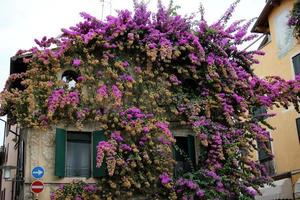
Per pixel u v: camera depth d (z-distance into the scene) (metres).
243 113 15.62
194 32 15.97
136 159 13.77
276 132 21.22
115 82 14.98
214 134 14.86
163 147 14.30
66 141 14.29
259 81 16.11
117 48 15.37
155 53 14.97
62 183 13.76
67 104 14.13
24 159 14.09
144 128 14.08
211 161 14.66
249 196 14.64
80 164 14.29
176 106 15.29
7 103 13.93
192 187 13.98
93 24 15.27
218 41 16.09
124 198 13.89
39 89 14.14
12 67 15.27
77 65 14.69
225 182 14.58
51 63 14.47
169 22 15.64
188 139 15.53
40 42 14.69
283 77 20.86
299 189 19.03
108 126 14.35
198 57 15.42
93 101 14.54
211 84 15.59
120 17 15.52
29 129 13.98
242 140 15.00
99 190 13.62
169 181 14.11
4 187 22.80
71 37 14.88
